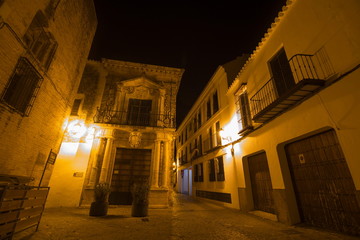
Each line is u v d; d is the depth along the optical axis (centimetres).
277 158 657
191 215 748
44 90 646
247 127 847
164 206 912
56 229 467
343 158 463
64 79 780
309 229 508
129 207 891
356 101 394
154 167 988
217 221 637
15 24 473
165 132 1062
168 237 430
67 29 748
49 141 720
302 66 559
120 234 441
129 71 1206
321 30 502
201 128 1661
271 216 686
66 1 708
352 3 418
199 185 1576
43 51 631
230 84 1205
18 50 496
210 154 1388
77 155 948
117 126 1009
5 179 443
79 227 494
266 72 775
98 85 1125
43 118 664
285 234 473
